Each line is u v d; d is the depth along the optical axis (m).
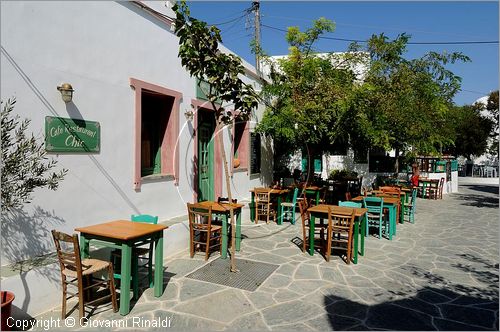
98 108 5.32
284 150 13.91
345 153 16.22
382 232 8.73
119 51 5.71
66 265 4.17
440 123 12.73
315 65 10.20
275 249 7.04
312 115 10.02
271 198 10.11
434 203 14.40
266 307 4.43
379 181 15.96
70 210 4.89
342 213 6.18
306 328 3.93
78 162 5.01
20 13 4.23
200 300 4.60
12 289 3.80
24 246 4.29
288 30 10.86
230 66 5.64
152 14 6.43
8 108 3.83
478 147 25.47
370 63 11.06
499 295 4.84
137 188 6.12
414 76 10.77
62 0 4.74
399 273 5.72
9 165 3.60
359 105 9.94
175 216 7.22
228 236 6.98
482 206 13.55
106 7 5.45
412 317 4.22
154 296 4.71
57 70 4.69
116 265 5.14
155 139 7.25
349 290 5.00
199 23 5.22
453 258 6.60
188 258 6.32
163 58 6.77
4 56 4.07
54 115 4.64
